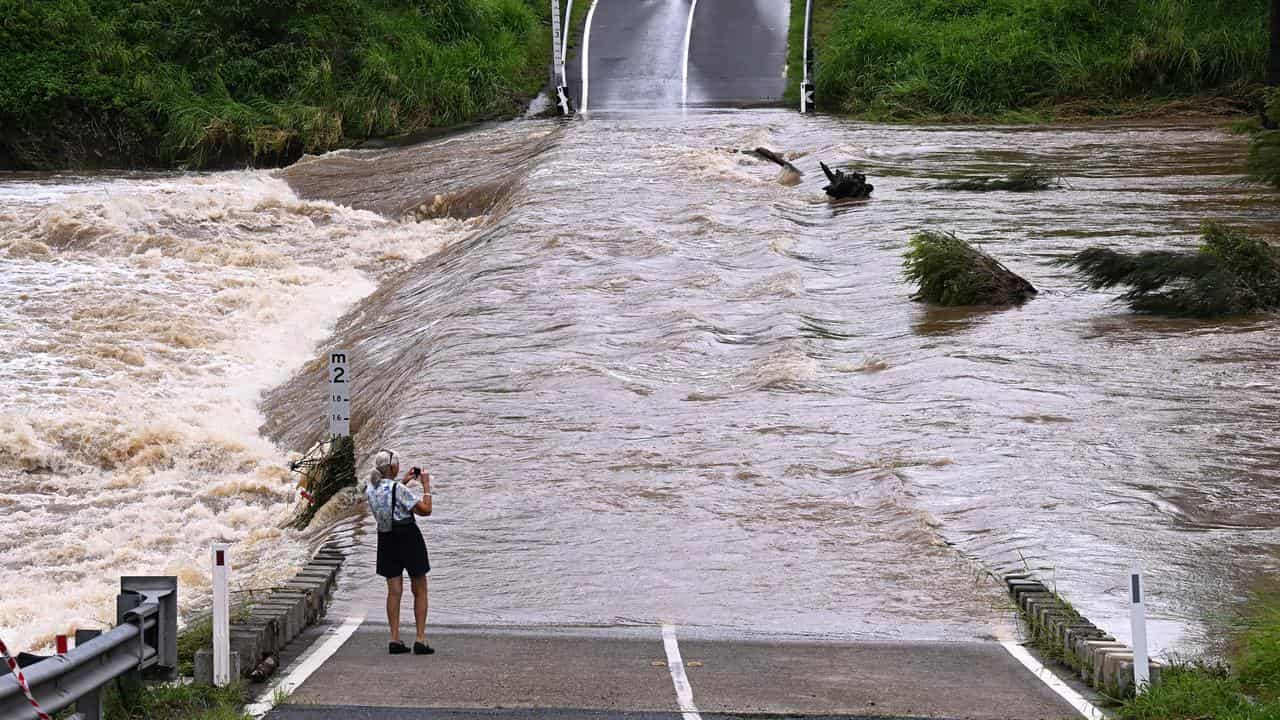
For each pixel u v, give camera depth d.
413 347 44.50
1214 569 24.23
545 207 66.19
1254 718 16.73
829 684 18.98
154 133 108.12
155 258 68.06
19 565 31.61
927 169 78.88
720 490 29.75
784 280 49.75
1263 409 33.88
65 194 84.81
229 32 117.88
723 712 17.59
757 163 80.50
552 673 19.41
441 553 26.17
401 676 19.20
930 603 23.39
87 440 40.81
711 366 40.34
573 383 38.16
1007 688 18.89
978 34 118.94
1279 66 95.06
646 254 55.72
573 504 28.95
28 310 57.66
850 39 119.50
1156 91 112.62
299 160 101.56
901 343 41.97
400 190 85.50
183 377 50.41
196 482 38.88
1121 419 33.41
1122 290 48.28
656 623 22.53
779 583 24.50
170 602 18.42
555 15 116.38
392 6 127.06
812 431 33.62
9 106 105.12
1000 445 31.80
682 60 124.31
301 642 21.23
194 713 17.44
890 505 28.39
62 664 15.54
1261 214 61.19
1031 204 65.88
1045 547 25.55
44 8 113.50
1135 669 18.16
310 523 32.59
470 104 115.06
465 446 33.06
